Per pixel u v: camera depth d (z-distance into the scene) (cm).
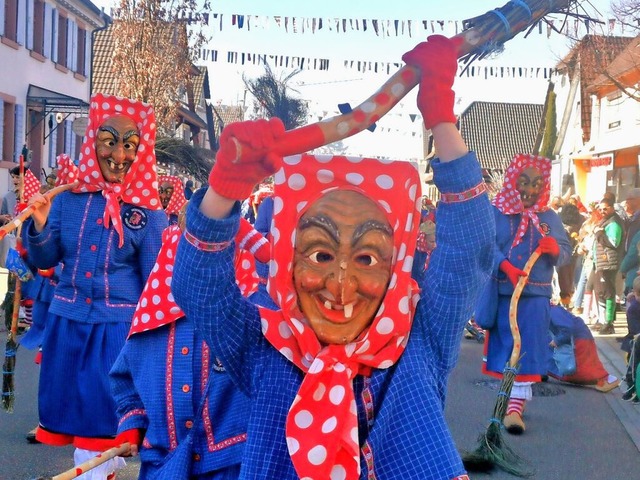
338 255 234
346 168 240
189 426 324
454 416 736
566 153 3145
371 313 237
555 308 888
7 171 2372
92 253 497
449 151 232
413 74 229
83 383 484
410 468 229
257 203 845
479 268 238
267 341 247
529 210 700
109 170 500
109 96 504
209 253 235
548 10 237
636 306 898
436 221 242
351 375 233
